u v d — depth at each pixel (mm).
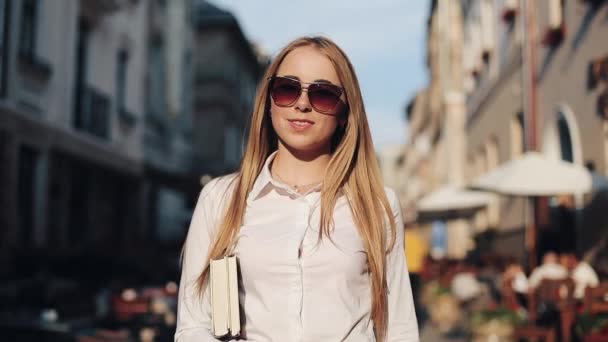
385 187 2010
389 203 1983
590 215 9703
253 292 1811
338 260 1799
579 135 10070
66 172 13586
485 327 7863
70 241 14016
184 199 23609
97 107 15320
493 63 16938
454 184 24531
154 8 20328
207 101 32250
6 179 10859
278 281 1783
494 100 16719
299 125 1942
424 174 39031
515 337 7664
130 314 7797
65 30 13469
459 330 9812
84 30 14883
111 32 16438
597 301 6379
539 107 12438
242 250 1831
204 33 32719
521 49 13617
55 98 13055
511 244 14547
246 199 1917
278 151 2041
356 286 1829
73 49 13812
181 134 24203
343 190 1938
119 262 11812
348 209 1902
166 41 21297
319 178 2006
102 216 15984
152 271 13125
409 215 18812
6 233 10820
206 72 32469
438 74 27781
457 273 12594
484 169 18828
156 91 21391
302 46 2023
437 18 28047
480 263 14562
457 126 24766
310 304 1769
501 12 15227
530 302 8031
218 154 31891
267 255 1797
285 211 1868
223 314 1754
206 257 1922
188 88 25281
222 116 32219
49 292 8078
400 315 1934
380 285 1841
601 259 9141
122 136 17359
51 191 12859
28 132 11742
